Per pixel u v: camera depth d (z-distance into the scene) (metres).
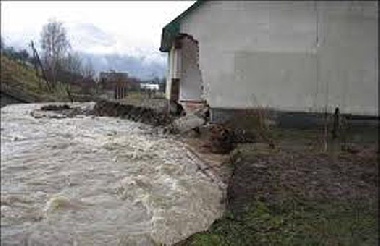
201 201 8.50
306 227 6.79
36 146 13.34
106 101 21.75
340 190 8.06
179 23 13.28
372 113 13.23
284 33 13.20
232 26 13.22
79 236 7.39
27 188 9.66
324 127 12.72
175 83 16.64
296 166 9.18
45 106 24.28
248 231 6.73
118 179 10.04
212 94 13.34
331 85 13.25
